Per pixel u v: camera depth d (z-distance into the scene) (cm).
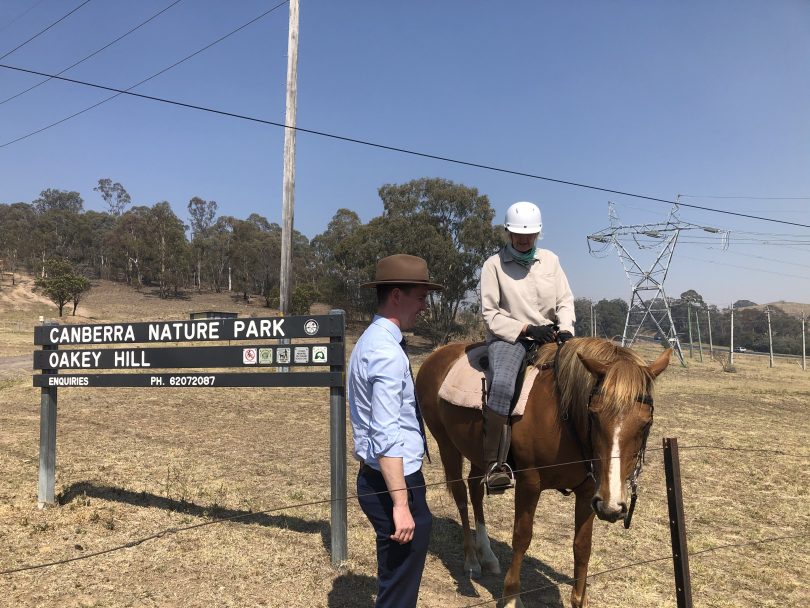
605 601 379
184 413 1106
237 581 390
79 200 11644
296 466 705
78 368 534
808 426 1164
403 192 4878
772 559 456
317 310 6981
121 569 402
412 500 242
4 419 992
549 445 326
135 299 8269
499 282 386
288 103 1698
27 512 511
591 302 3969
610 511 267
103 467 666
